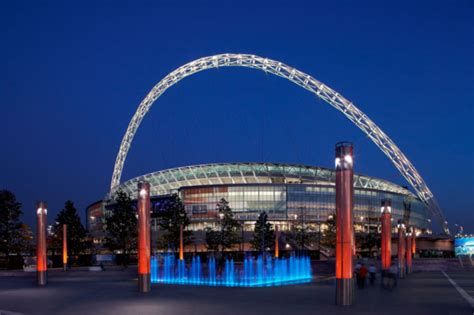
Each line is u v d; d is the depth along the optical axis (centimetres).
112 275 6175
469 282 4447
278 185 12875
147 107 15188
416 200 15762
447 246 16650
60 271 7081
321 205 13050
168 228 9562
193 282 4738
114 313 2403
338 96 14138
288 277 5634
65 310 2561
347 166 2603
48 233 10462
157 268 6806
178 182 14138
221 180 13825
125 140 15738
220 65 14138
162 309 2525
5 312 2509
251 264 7375
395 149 15250
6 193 7719
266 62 13775
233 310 2447
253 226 12588
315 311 2377
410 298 2958
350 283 2584
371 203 13775
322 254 11175
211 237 9844
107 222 8962
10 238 7681
